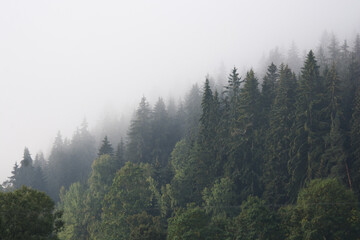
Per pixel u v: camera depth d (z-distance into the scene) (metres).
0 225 23.34
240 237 35.97
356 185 42.16
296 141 49.16
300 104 52.09
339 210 34.81
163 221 53.59
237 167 53.34
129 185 56.88
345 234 33.53
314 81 54.16
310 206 35.94
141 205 54.69
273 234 35.25
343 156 43.56
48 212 26.59
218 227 39.66
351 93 56.12
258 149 53.91
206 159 57.88
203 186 55.91
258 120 58.12
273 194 48.34
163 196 58.38
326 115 50.53
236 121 57.50
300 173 47.44
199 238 36.59
